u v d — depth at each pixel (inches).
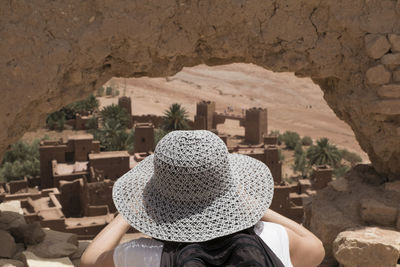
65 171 1576.0
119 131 2166.6
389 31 299.0
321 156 2073.1
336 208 315.9
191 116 3189.0
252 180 63.6
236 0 293.4
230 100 3629.4
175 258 56.3
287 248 61.8
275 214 69.6
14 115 273.6
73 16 275.7
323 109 3550.7
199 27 297.9
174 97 3619.6
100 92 3403.1
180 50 300.4
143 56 297.6
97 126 2564.0
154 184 61.5
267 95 3772.1
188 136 59.1
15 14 268.1
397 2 296.5
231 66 4288.9
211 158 57.9
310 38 306.3
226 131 2753.4
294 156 2384.4
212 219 58.0
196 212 58.4
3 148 287.4
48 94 282.4
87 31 277.0
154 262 57.1
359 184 330.3
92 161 1400.1
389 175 331.3
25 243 307.7
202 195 58.4
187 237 56.8
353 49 309.6
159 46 295.6
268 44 307.6
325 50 309.6
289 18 301.4
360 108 315.9
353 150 2716.5
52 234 329.7
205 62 338.0
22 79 271.0
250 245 55.4
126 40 289.0
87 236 884.6
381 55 300.8
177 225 57.8
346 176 347.3
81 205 1213.7
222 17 296.0
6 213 340.2
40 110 289.7
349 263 256.1
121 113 2583.7
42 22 271.1
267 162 1594.5
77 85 296.5
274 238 61.5
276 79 4042.8
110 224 65.9
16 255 294.0
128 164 1440.7
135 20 283.4
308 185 1317.7
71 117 2664.9
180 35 297.3
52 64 273.9
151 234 57.9
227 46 307.3
